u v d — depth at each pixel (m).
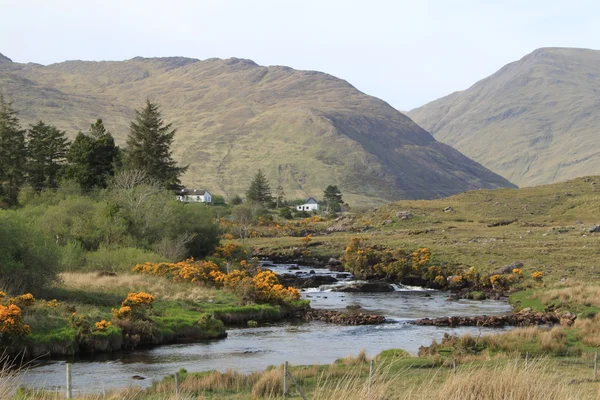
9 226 40.19
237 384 21.61
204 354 31.77
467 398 14.81
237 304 45.16
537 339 31.22
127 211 69.81
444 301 55.62
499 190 139.62
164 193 75.94
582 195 125.94
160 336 34.78
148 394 21.20
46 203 78.38
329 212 197.25
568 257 72.06
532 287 59.09
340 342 35.84
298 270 77.88
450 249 80.50
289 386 21.52
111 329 32.56
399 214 123.25
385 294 61.06
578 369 24.86
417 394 15.20
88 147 94.81
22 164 102.50
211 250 77.12
